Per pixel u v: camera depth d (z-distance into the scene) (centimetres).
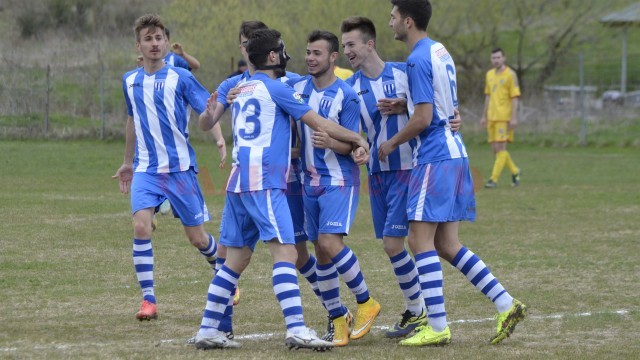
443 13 10762
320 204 2211
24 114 8688
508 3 11112
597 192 5631
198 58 10288
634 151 8588
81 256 3381
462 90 10588
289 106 2095
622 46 12138
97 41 12106
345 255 2217
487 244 3744
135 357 1970
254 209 2064
